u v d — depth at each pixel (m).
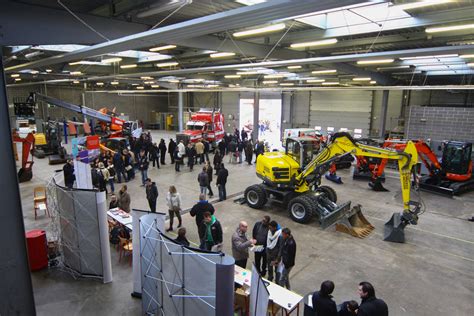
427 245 8.49
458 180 13.17
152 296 5.32
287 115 27.67
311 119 26.48
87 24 6.95
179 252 4.60
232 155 19.66
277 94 27.88
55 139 19.00
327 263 7.46
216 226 6.73
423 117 17.80
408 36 9.28
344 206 9.89
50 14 6.58
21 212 3.71
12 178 3.60
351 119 24.19
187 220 9.68
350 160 15.09
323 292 4.41
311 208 9.47
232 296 4.32
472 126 16.30
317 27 8.59
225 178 11.55
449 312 5.83
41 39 6.65
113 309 5.80
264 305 4.05
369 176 15.09
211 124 21.02
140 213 5.79
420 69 15.70
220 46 9.64
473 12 6.66
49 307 5.83
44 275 6.89
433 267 7.38
